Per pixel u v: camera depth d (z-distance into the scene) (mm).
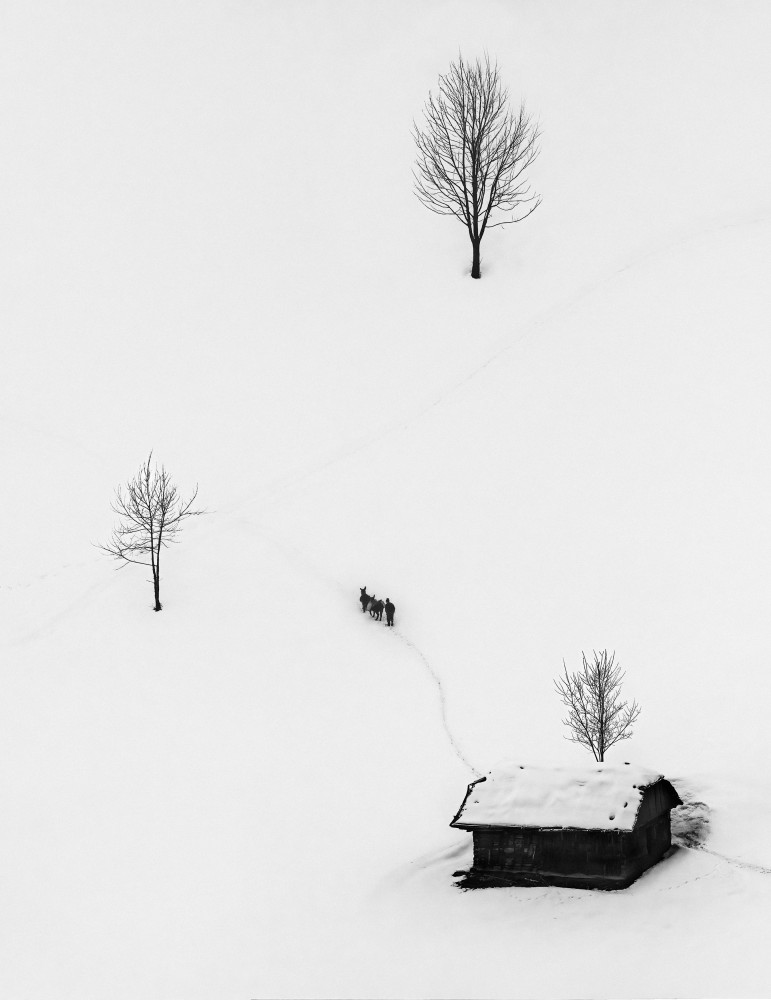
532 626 43156
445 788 36031
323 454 56312
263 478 55500
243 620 45844
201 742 39125
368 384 60719
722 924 25797
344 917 29578
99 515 53531
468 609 44875
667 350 55375
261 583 48125
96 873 33062
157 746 39000
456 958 26234
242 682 42250
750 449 48406
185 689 41938
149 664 43438
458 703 40344
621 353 56250
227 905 31109
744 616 40906
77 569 50031
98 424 60312
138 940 29969
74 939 30266
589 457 50625
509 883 29656
